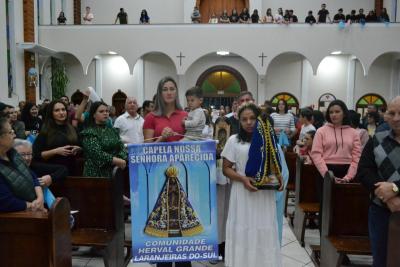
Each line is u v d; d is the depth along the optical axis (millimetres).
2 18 10484
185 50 13227
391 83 14562
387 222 2373
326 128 3818
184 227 2748
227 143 2906
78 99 10078
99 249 3127
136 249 2719
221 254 3658
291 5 15930
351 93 14664
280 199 3150
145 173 2729
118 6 16281
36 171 3396
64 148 3574
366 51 12703
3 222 2340
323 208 3615
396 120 2191
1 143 2434
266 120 2736
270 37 13023
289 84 15039
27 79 12188
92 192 3535
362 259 3893
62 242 2428
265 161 2654
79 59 13352
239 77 15070
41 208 2666
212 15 16172
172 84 3008
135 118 5387
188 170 2746
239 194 2828
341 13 13523
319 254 3877
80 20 16281
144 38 13266
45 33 13336
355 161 3617
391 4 14344
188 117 3096
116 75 15289
